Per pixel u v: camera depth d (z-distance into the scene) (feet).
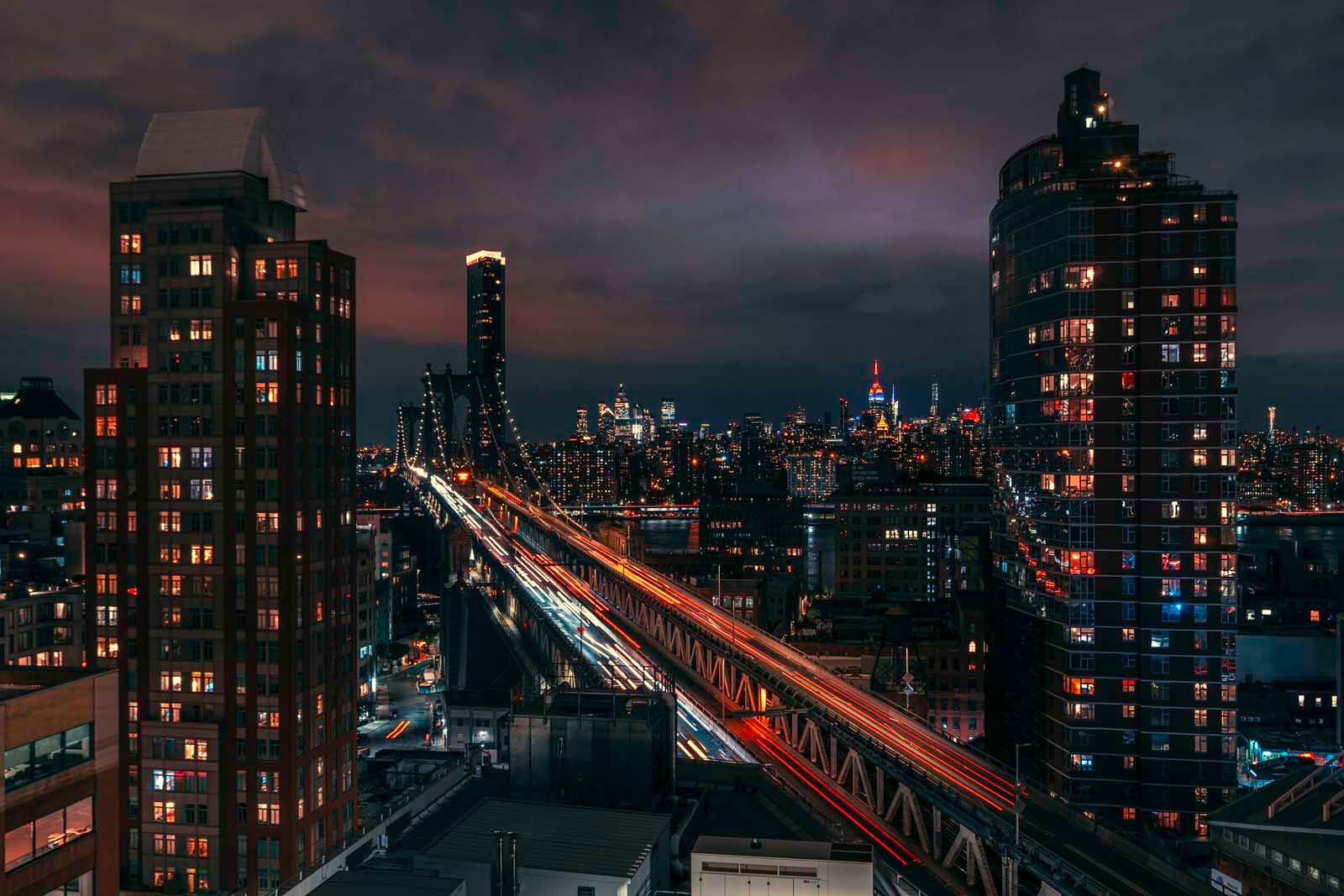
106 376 358.84
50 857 137.59
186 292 357.82
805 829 288.30
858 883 202.18
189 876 343.87
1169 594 428.15
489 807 247.70
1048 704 454.40
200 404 353.51
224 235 357.20
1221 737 423.23
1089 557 435.53
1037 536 468.34
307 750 352.08
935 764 375.66
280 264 364.99
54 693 139.03
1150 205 437.17
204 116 382.01
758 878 206.18
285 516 343.26
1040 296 466.29
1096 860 275.80
